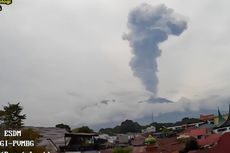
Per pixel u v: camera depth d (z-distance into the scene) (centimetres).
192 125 13712
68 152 6431
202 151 5184
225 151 4322
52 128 7006
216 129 9638
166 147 7331
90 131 10612
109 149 7244
